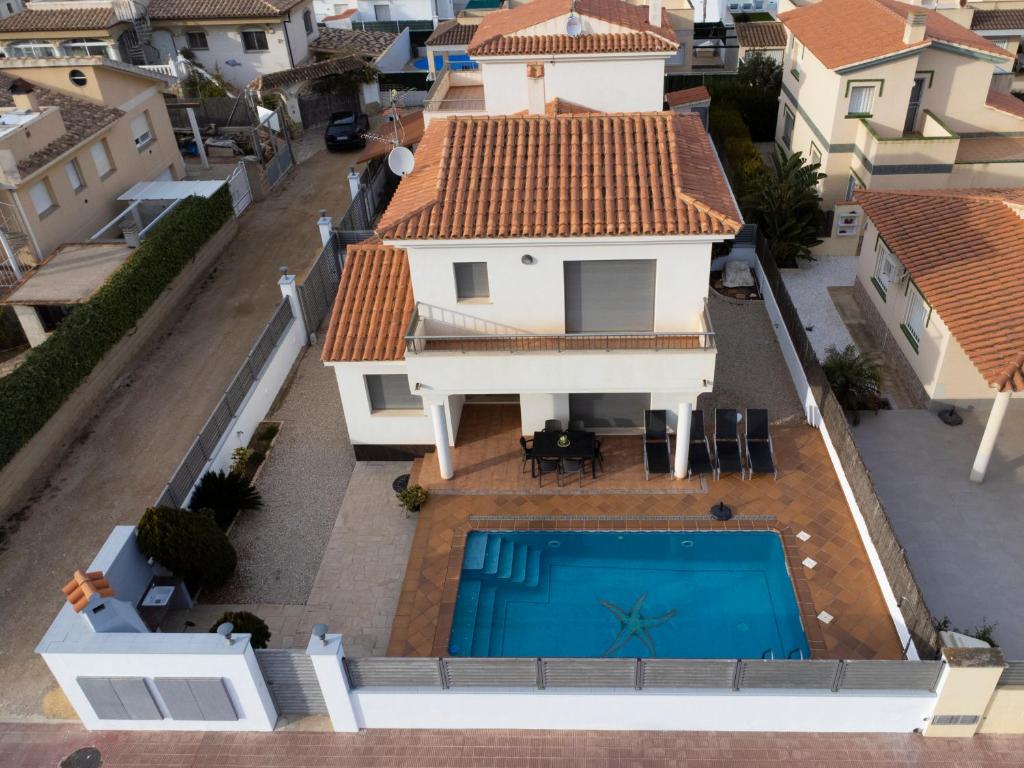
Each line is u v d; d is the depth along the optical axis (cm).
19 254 2841
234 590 1809
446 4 6172
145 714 1489
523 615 1733
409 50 5528
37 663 1666
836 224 3016
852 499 1902
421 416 2103
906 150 2895
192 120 3862
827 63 3045
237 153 4125
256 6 4641
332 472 2148
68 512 2053
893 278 2373
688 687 1416
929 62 3055
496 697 1433
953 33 3209
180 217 2992
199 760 1457
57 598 1816
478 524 1948
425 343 1906
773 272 2683
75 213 3038
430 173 2050
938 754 1398
